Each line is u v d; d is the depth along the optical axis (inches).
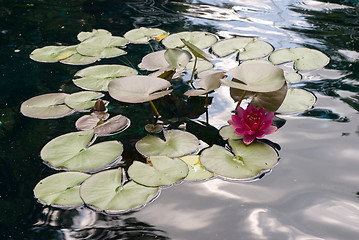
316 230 69.2
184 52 89.2
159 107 84.3
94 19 104.6
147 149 77.2
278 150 77.4
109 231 69.6
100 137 79.3
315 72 89.1
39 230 69.7
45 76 89.6
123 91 80.0
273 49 93.7
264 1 113.7
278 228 69.5
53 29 101.1
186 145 77.6
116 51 94.6
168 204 71.8
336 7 108.3
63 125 81.0
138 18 104.9
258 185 73.5
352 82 86.9
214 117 82.4
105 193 72.3
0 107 83.8
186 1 114.8
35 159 76.5
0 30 100.8
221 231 69.4
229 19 104.0
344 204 71.4
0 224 70.2
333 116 81.5
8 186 73.6
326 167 75.2
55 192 72.7
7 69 91.0
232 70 81.4
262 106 82.1
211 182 74.0
